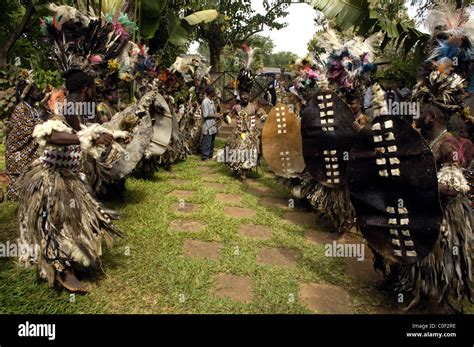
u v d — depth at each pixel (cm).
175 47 1398
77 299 296
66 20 522
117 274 334
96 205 319
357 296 323
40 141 273
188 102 1047
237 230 459
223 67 2133
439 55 312
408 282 298
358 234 461
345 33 567
